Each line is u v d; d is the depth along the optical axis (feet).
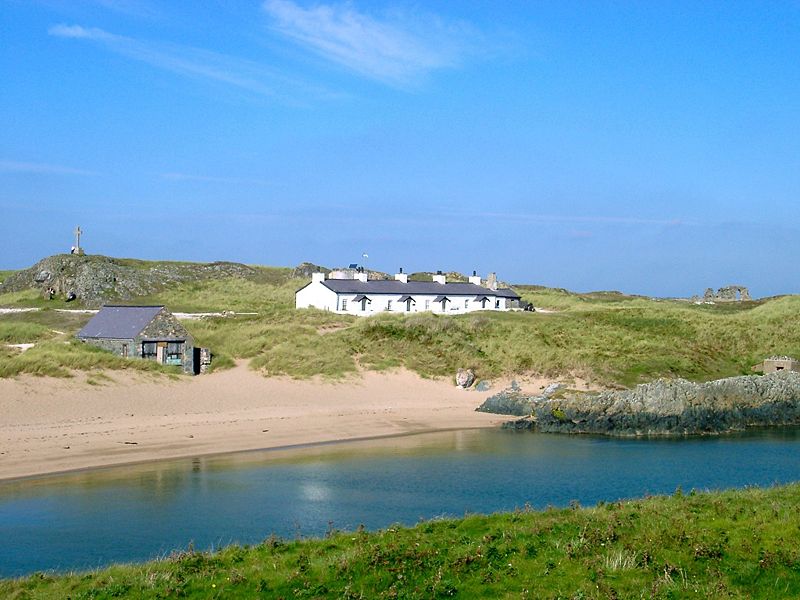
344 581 54.54
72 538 84.02
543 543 60.59
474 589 53.06
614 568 55.52
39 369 156.97
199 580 55.83
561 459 130.31
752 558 57.26
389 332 221.87
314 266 401.29
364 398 180.75
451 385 197.36
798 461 131.23
